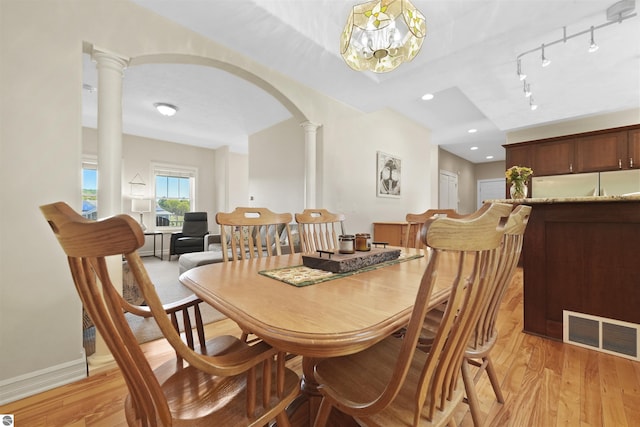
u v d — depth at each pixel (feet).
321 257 4.39
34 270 4.85
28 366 4.78
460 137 19.36
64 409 4.42
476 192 28.45
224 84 11.58
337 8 7.40
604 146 12.71
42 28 4.94
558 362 5.56
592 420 4.02
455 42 7.80
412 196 16.65
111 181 5.69
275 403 2.58
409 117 15.98
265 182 17.17
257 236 5.84
